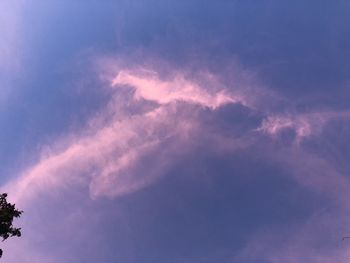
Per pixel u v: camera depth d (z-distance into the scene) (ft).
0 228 77.92
